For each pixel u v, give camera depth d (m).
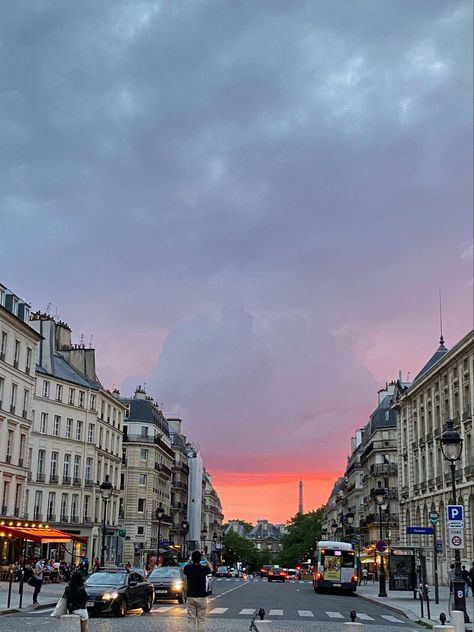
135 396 108.56
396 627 27.61
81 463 79.06
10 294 63.69
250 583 82.69
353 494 133.12
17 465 62.66
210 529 180.62
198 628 18.83
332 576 53.31
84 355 85.56
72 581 19.20
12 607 31.88
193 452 150.12
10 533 51.38
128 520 101.00
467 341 58.97
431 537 70.62
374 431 107.12
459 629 20.23
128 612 31.06
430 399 72.56
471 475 58.22
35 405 73.50
